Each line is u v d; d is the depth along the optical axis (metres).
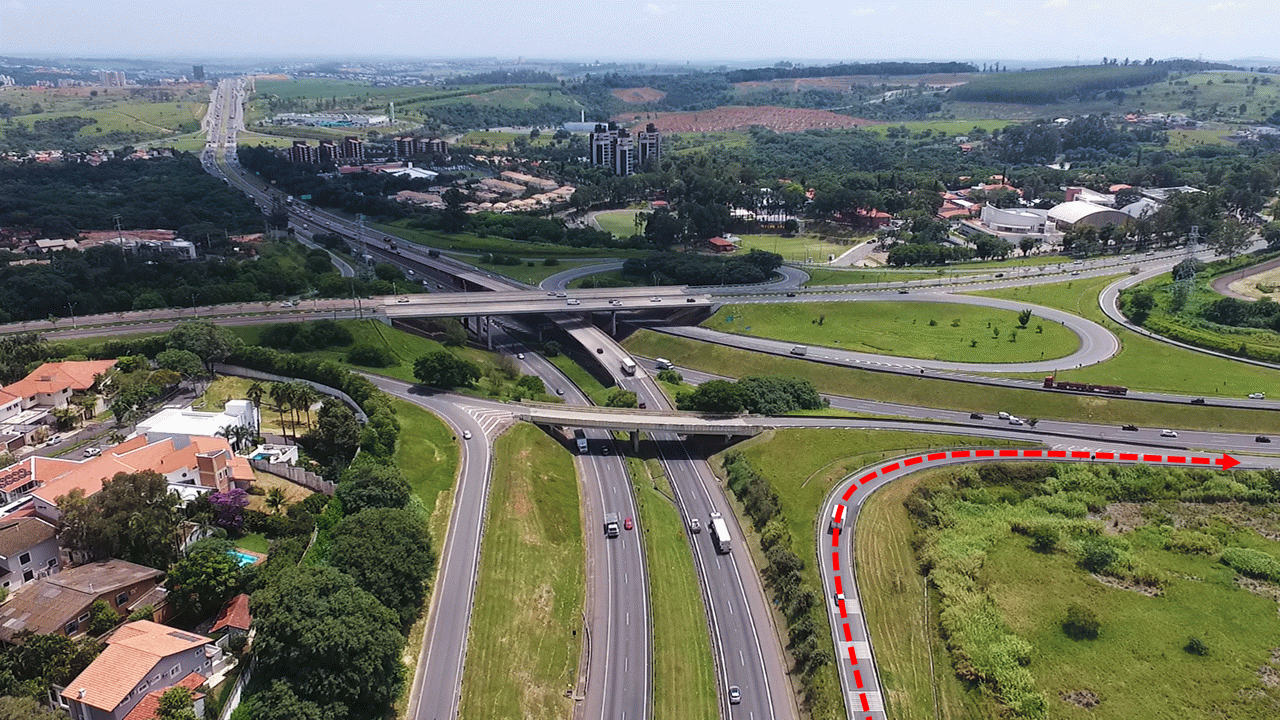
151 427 196.25
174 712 116.38
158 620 138.50
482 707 143.38
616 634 165.88
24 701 109.00
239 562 151.00
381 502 179.00
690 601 176.50
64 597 132.38
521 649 157.88
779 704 150.62
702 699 151.00
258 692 128.00
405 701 142.75
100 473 165.25
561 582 178.62
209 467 174.38
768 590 180.25
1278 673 158.75
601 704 148.75
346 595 139.88
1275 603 176.88
